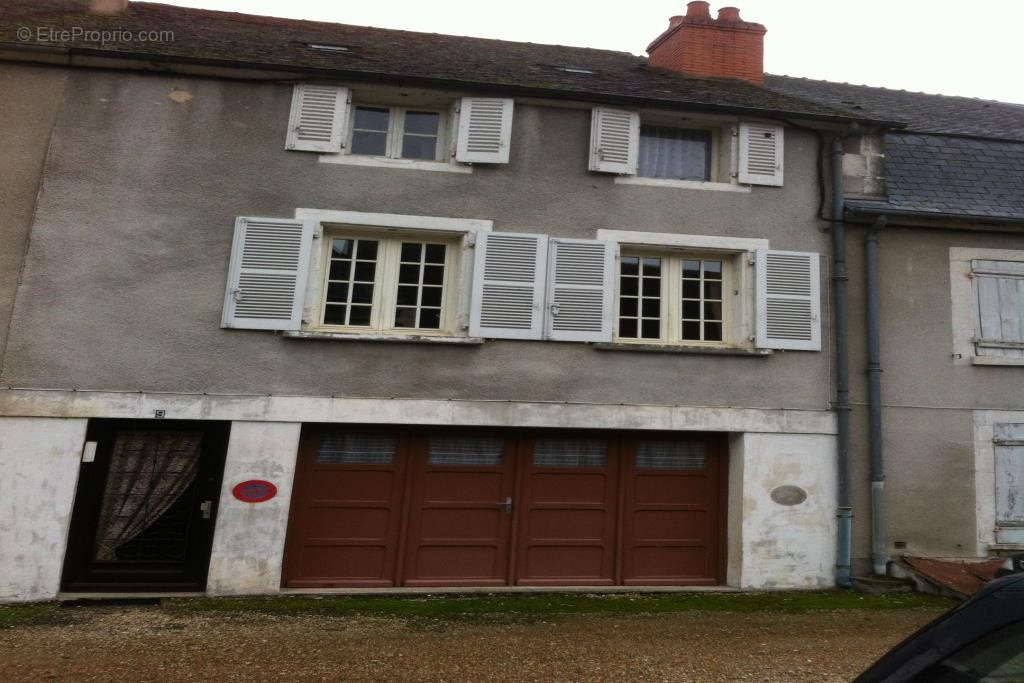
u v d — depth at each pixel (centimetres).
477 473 792
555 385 789
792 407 820
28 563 678
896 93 1262
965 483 833
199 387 732
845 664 530
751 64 1025
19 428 692
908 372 847
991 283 878
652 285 845
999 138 1002
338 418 747
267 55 814
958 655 183
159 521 733
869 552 809
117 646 546
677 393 805
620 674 503
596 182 829
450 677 492
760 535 791
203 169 769
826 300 850
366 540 764
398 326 793
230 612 650
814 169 873
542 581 784
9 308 711
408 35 1099
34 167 740
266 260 759
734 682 489
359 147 827
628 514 809
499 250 796
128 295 734
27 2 974
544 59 1048
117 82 770
